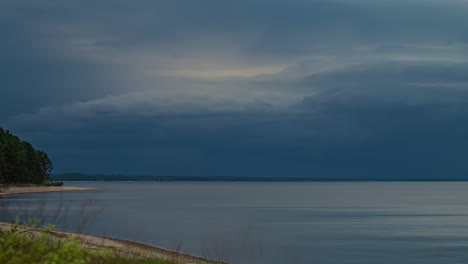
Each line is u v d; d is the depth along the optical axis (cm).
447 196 17612
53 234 2133
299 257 3481
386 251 3856
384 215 7812
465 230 5522
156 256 2142
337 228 5678
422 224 6244
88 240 2378
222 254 3362
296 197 16025
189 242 3981
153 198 13650
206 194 18650
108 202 10750
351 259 3488
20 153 15788
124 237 3959
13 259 1091
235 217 7006
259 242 4253
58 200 9388
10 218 3616
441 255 3694
